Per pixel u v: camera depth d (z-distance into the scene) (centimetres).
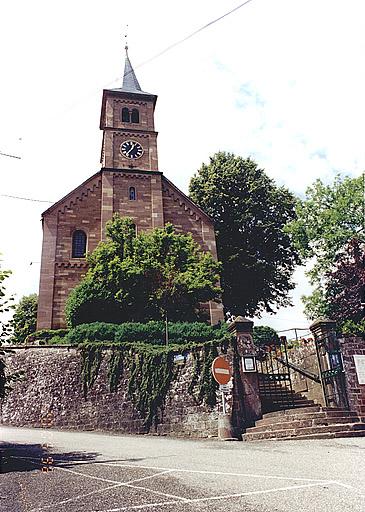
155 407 1620
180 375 1612
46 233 2959
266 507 580
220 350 1559
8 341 1159
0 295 1152
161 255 2617
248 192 4006
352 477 724
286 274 4031
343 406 1434
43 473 858
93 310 2508
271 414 1423
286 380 1825
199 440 1371
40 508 616
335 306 2520
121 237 2731
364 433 1246
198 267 2616
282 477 750
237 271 3709
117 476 803
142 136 3456
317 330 1589
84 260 2927
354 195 3178
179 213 3284
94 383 1808
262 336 2428
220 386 1488
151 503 620
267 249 3959
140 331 2197
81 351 1902
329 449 1034
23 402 1884
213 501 618
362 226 3141
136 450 1143
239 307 3909
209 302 2945
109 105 3531
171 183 3338
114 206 3134
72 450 1159
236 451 1077
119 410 1702
